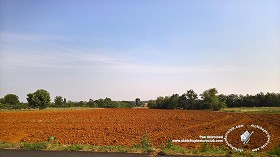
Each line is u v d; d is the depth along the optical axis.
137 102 173.00
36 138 24.72
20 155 13.23
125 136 26.58
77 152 13.98
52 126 34.94
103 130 31.45
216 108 95.81
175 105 105.38
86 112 65.12
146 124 39.06
